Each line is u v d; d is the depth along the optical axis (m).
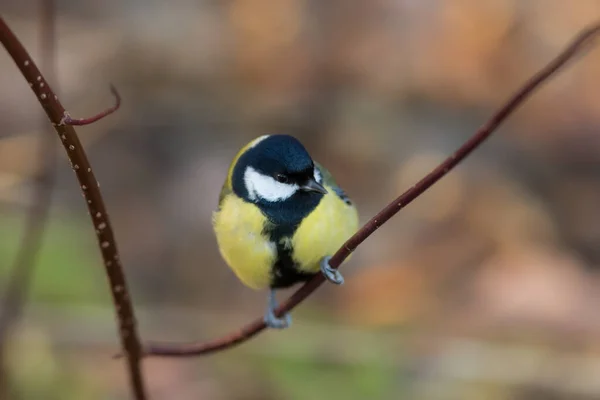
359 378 8.70
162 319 9.94
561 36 13.86
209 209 11.91
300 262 5.88
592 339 9.45
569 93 13.39
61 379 8.41
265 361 8.99
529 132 12.87
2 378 7.54
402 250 11.26
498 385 8.87
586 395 8.80
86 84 13.13
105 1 15.02
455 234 11.40
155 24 14.44
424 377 8.92
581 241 11.26
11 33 3.62
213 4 15.06
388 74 13.66
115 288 5.14
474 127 12.94
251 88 13.54
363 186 12.30
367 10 14.53
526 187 12.03
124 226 11.77
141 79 13.43
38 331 8.49
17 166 9.18
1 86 12.61
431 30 14.20
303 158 5.85
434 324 10.00
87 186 4.40
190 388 9.12
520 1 14.30
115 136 12.73
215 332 9.84
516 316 9.95
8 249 8.43
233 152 12.66
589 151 12.45
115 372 8.88
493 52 13.85
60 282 8.85
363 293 10.67
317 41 14.14
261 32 14.27
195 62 13.80
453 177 12.09
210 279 11.22
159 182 12.33
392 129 12.89
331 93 13.46
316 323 9.68
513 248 11.07
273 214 5.82
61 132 4.04
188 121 13.01
